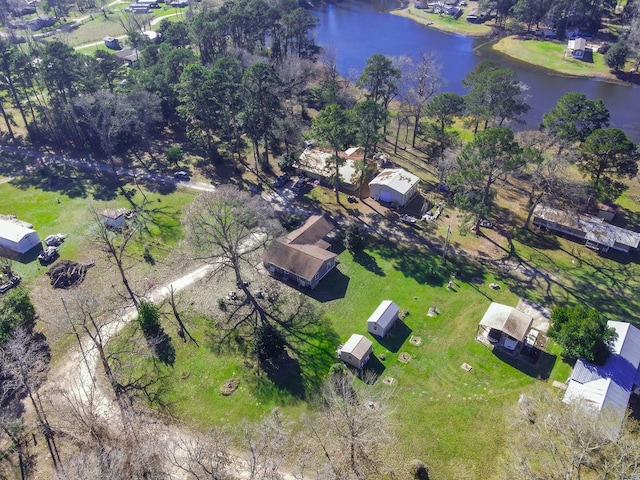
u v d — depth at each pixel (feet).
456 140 309.01
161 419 161.89
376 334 190.90
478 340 187.62
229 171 310.24
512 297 208.54
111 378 170.19
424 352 183.73
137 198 283.18
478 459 147.54
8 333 176.86
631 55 449.89
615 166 242.17
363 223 260.62
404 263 230.68
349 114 261.65
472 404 163.73
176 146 338.13
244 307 207.00
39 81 343.87
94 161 324.80
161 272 227.40
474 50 526.57
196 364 181.78
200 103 296.92
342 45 547.90
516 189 288.30
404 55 477.36
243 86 288.92
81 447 149.48
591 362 167.53
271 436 149.69
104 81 360.48
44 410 164.66
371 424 145.07
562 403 156.04
